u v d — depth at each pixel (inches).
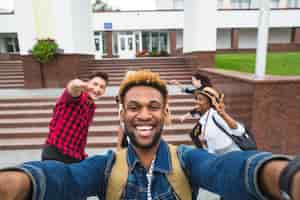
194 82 118.7
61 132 87.7
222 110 93.6
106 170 36.6
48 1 356.2
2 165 171.2
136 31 946.7
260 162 24.7
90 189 35.2
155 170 35.4
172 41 938.1
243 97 184.5
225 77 227.6
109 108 253.9
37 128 226.7
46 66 370.3
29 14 356.2
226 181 28.4
